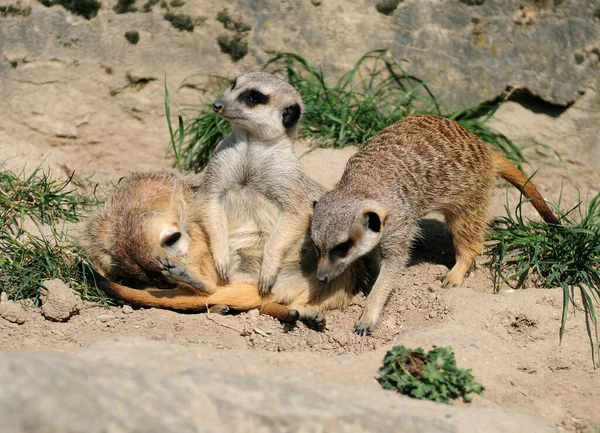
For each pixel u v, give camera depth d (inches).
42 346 313.0
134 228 347.6
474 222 369.1
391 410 241.3
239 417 211.6
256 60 466.0
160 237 346.3
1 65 456.1
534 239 376.2
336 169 420.8
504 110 466.9
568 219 426.6
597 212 430.9
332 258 318.3
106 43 461.4
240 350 301.6
